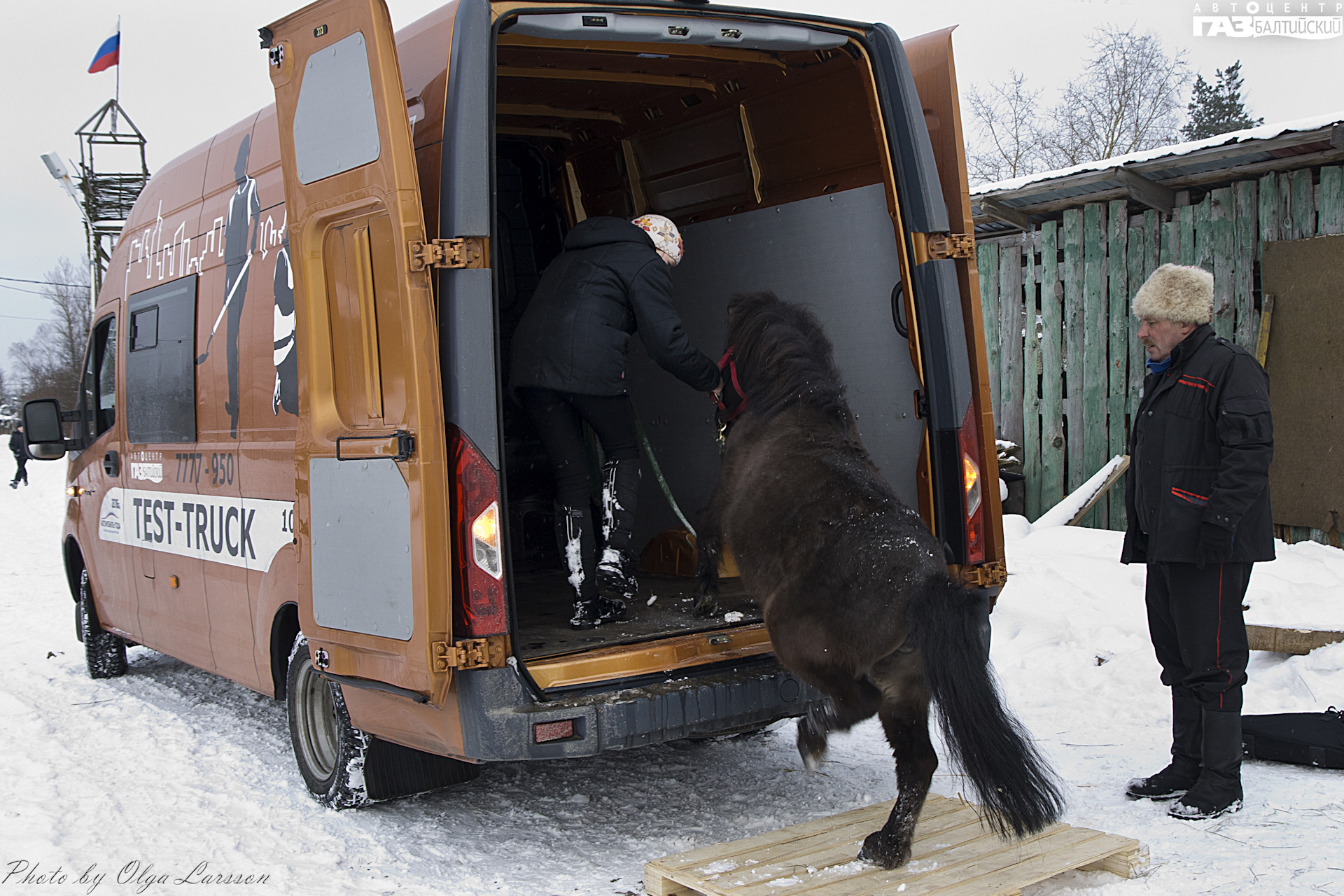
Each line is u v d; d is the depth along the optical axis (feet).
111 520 19.06
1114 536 23.47
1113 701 15.87
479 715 9.71
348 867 11.07
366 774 12.40
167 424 16.75
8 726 16.98
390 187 9.78
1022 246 28.96
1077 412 27.66
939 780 12.95
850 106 13.53
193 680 20.39
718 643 11.28
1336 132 20.36
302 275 11.30
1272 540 11.27
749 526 10.62
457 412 9.73
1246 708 14.94
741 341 12.17
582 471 13.42
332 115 10.56
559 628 12.95
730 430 12.41
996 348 29.76
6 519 59.52
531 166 18.63
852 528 9.75
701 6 11.06
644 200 17.38
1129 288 26.48
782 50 11.99
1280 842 10.55
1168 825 11.25
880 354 13.39
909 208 12.28
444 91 10.00
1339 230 22.63
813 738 11.48
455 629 9.85
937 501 12.30
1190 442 11.34
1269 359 23.68
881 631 9.43
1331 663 15.39
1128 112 70.23
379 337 10.30
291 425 12.92
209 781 14.06
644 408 17.90
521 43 12.53
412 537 9.81
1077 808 11.92
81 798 13.38
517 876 10.72
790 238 14.60
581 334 13.05
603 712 9.97
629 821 12.35
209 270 15.37
